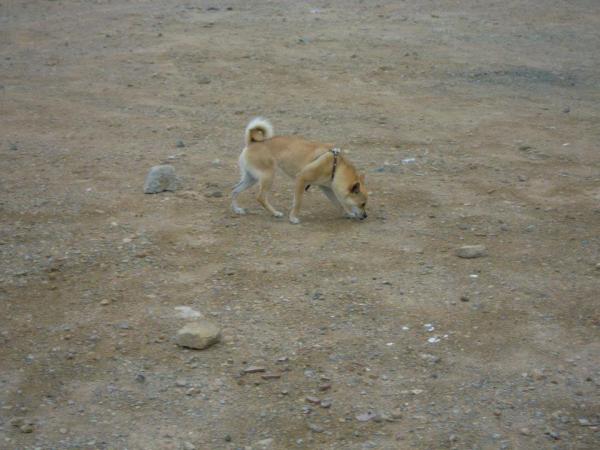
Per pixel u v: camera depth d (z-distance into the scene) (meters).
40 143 6.26
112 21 10.20
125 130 6.54
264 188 5.13
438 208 5.28
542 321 4.25
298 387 3.90
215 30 9.53
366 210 5.26
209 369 3.99
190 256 4.74
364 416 3.77
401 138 6.41
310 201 5.43
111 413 3.78
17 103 7.11
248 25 9.83
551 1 11.89
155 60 8.26
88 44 8.98
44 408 3.79
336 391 3.88
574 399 3.84
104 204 5.28
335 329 4.20
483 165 5.92
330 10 10.92
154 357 4.05
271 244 4.86
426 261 4.70
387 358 4.04
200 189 5.51
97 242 4.85
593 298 4.40
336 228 5.05
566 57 8.76
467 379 3.94
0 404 3.81
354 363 4.02
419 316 4.28
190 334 4.08
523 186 5.59
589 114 7.00
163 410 3.80
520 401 3.84
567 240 4.91
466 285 4.50
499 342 4.13
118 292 4.44
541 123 6.77
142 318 4.26
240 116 6.88
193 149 6.18
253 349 4.09
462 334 4.17
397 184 5.60
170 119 6.79
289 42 8.96
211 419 3.76
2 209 5.20
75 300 4.38
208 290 4.45
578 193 5.49
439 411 3.79
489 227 5.05
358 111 7.00
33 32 9.63
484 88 7.68
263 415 3.78
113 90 7.46
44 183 5.56
